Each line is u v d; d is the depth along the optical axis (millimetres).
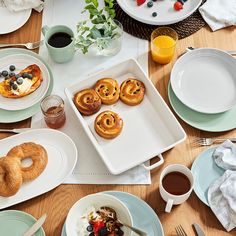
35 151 1220
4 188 1162
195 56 1388
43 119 1322
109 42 1403
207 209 1173
